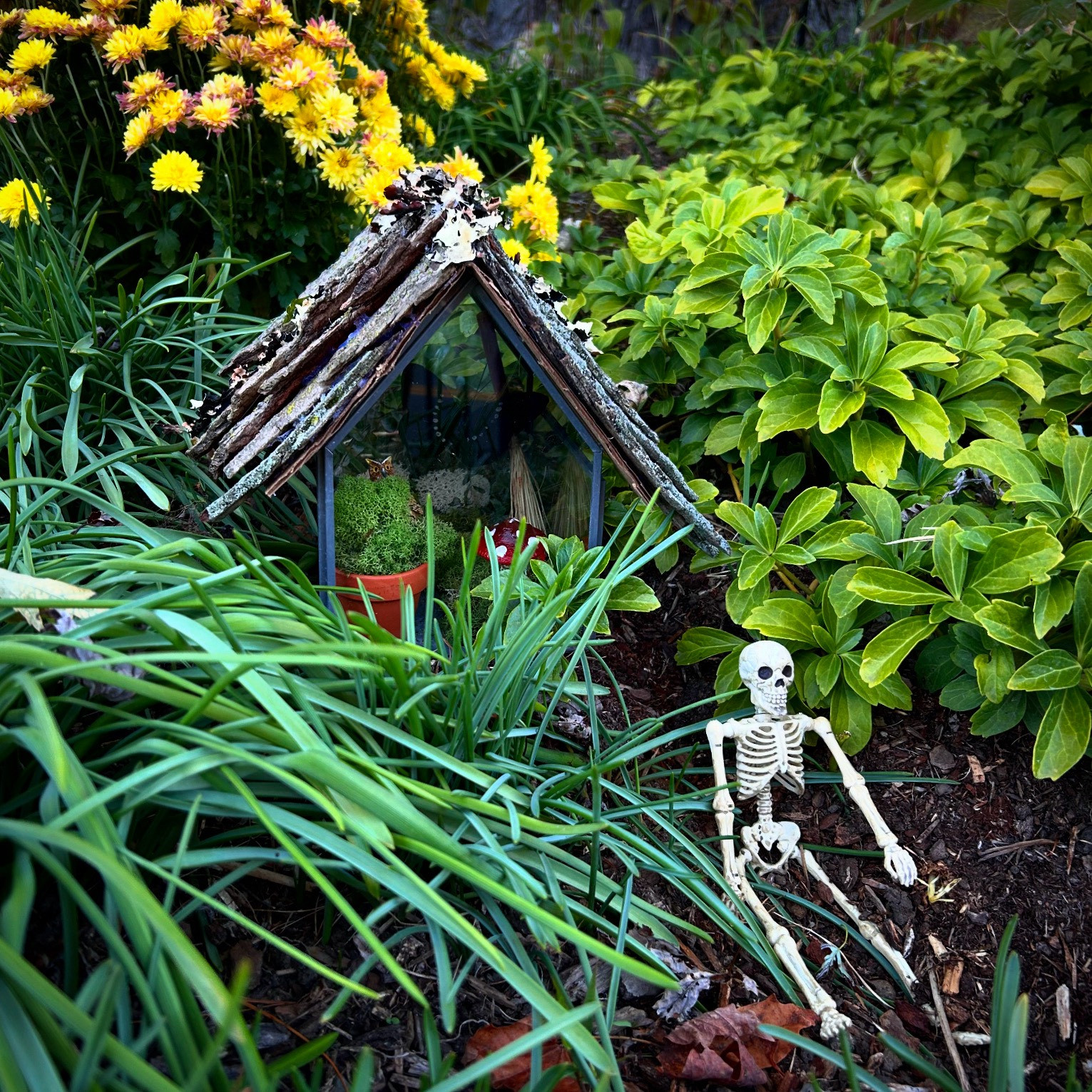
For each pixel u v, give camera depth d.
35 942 1.50
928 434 2.25
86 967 1.48
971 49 4.67
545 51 5.64
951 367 2.52
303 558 2.29
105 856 1.21
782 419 2.33
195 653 1.43
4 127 2.84
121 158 2.91
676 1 5.82
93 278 2.75
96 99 2.87
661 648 2.40
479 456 2.18
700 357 2.67
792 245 2.44
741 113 4.41
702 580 2.51
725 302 2.52
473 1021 1.63
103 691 1.51
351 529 2.07
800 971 1.77
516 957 1.59
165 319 2.70
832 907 1.96
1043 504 2.17
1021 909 1.95
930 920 1.94
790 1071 1.67
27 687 1.35
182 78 2.88
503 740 1.83
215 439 2.09
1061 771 1.89
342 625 1.71
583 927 1.76
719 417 2.64
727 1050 1.64
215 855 1.41
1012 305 3.03
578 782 1.80
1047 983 1.86
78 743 1.51
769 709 1.90
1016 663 2.07
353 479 2.08
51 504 2.12
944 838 2.04
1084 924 1.92
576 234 3.52
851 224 3.14
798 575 2.45
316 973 1.63
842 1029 1.69
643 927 1.82
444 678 1.66
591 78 5.49
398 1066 1.53
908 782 2.12
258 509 2.41
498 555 2.20
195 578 1.63
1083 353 2.51
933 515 2.19
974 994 1.83
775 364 2.54
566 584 2.02
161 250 2.78
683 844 1.89
